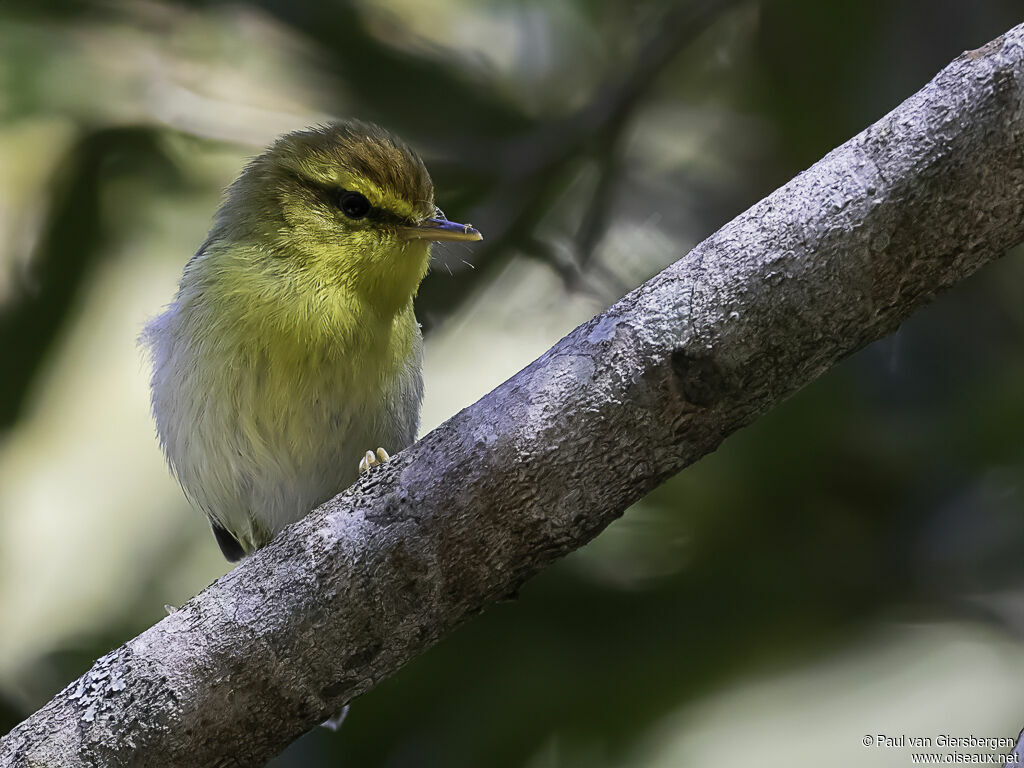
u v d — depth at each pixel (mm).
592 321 5676
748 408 5516
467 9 13008
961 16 10969
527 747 9555
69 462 13523
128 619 12625
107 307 12828
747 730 10641
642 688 9664
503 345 12367
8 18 11453
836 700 10750
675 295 5488
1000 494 10188
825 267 5281
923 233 5199
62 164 11828
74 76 11422
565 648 9898
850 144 5379
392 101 12305
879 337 5441
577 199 12617
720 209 12422
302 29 12180
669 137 12914
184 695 5898
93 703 5977
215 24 12000
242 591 5914
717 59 12664
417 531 5703
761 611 9930
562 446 5543
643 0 12805
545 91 12805
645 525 10391
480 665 9969
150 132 11758
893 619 10016
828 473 10352
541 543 5672
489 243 11258
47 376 12180
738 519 10273
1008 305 11047
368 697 9984
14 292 12039
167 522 13539
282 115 11875
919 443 10422
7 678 10914
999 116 5055
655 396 5473
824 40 11375
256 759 6062
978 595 10031
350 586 5781
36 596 12898
